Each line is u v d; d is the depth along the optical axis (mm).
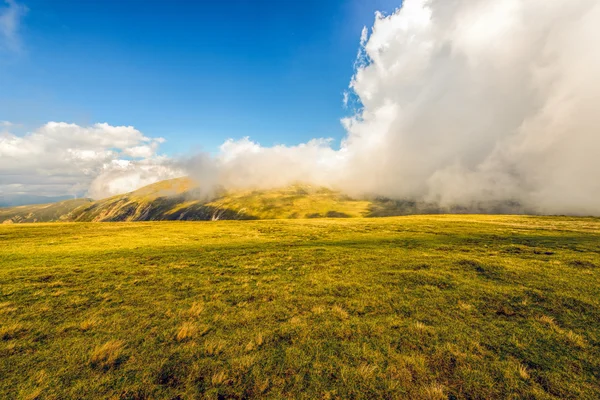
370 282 21141
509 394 9102
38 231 61250
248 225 76875
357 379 9836
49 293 19328
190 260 30047
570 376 9852
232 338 12867
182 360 11117
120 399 9078
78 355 11555
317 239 49781
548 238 42875
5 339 13008
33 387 9633
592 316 14273
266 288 20312
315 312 15633
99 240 48656
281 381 9828
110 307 16906
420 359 10914
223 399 9070
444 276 21938
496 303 16438
